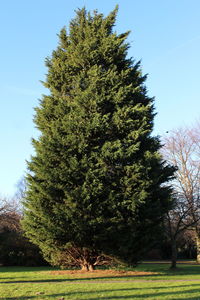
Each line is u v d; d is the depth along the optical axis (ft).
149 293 34.04
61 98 68.80
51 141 61.05
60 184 60.13
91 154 60.59
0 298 31.45
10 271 74.49
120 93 63.98
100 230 57.11
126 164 62.13
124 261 61.11
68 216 56.03
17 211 111.04
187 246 160.35
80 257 65.41
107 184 60.49
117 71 68.28
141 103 68.08
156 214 60.54
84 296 32.22
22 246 107.04
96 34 72.18
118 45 70.95
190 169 97.86
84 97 63.00
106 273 59.98
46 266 104.68
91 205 56.13
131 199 57.57
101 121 62.03
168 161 101.09
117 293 34.12
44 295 32.99
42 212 58.95
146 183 58.29
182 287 39.01
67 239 59.62
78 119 62.18
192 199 88.99
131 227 57.72
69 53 73.72
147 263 113.50
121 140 63.36
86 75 68.39
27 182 66.13
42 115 68.85
